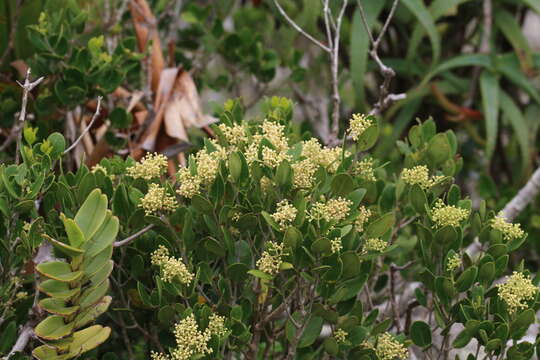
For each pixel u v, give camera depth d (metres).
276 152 2.04
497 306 2.06
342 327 2.07
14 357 2.00
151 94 2.43
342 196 2.04
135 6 2.50
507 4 2.93
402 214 2.22
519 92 3.01
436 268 2.10
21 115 2.07
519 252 2.71
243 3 3.18
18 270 2.12
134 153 2.39
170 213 2.07
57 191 2.08
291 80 2.77
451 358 2.28
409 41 2.88
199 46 2.83
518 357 2.04
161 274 2.04
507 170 3.04
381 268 2.27
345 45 2.89
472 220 2.13
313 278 2.02
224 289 2.06
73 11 2.44
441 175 2.18
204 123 2.41
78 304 1.98
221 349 2.07
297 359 2.12
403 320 2.37
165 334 2.11
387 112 2.86
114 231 1.97
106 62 2.33
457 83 2.87
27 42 2.48
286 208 1.98
